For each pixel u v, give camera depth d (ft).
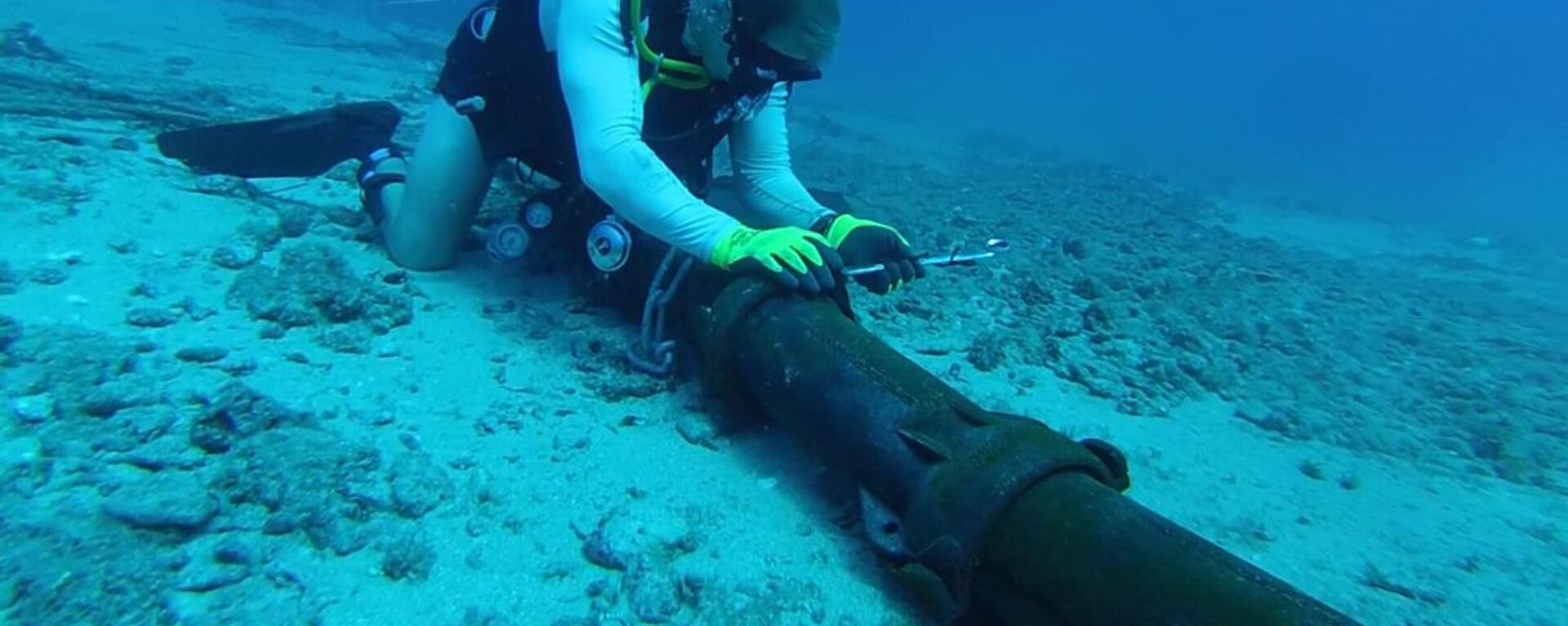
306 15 57.82
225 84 24.68
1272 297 18.11
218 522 5.59
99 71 22.18
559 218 10.07
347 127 12.09
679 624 5.54
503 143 9.54
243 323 8.25
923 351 11.18
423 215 10.07
